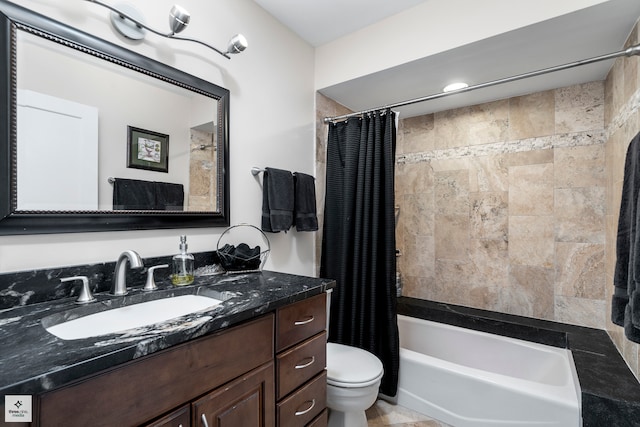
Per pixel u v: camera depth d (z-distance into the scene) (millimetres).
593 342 1766
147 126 1230
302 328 1158
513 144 2262
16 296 909
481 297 2387
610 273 1823
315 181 2135
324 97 2244
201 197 1415
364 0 1698
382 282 1898
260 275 1447
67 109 1021
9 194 900
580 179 2018
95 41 1087
